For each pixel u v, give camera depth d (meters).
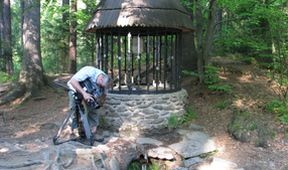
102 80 5.93
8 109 8.91
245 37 8.87
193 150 6.33
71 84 5.92
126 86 7.95
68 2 12.77
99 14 6.90
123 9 6.61
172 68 7.49
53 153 5.36
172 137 6.88
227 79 9.21
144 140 6.58
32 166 4.93
